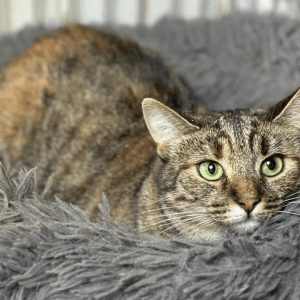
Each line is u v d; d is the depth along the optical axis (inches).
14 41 27.8
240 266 11.1
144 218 15.3
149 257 11.4
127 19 31.6
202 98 25.0
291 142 13.7
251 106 24.5
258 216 12.9
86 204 17.3
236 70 25.0
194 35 26.5
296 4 27.2
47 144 19.0
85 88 19.1
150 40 27.2
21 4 31.1
